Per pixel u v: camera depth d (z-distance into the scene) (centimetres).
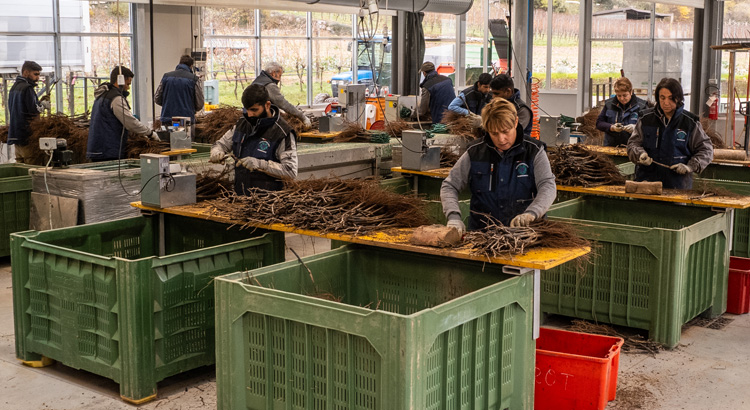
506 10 1543
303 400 295
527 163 349
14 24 1035
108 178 555
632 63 1520
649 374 406
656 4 1470
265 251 406
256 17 1350
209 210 422
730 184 571
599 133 930
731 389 388
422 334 266
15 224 630
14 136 759
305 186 416
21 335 408
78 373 402
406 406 264
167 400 369
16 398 371
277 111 435
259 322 302
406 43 1190
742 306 513
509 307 315
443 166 639
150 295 354
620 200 541
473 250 329
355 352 277
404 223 382
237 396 313
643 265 446
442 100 898
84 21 1109
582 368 343
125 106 634
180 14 1173
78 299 374
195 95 840
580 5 1509
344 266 382
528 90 863
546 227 345
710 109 1102
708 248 481
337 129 834
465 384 298
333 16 1475
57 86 1094
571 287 475
